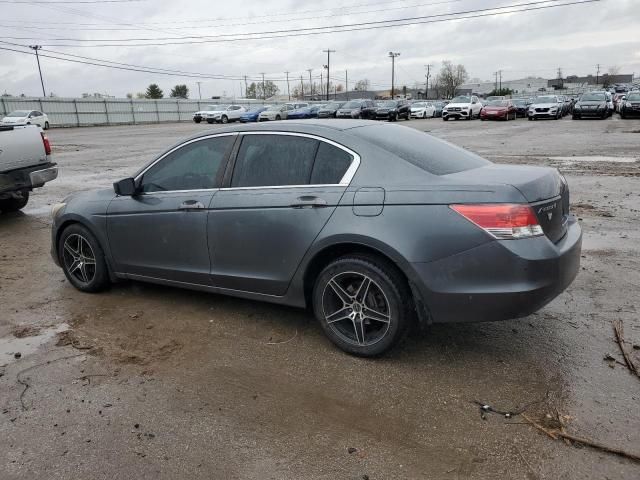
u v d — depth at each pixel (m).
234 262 4.18
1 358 3.89
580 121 32.12
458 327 4.19
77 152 20.47
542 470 2.63
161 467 2.72
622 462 2.66
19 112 39.56
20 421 3.12
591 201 8.79
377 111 39.31
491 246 3.22
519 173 3.62
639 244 6.29
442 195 3.35
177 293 5.10
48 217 8.85
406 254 3.38
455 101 40.44
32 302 5.00
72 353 3.95
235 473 2.67
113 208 4.84
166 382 3.52
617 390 3.27
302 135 3.94
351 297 3.75
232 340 4.09
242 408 3.21
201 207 4.27
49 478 2.66
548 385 3.35
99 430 3.03
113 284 5.40
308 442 2.89
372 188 3.56
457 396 3.27
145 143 24.77
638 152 15.13
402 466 2.69
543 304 3.35
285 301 4.05
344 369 3.63
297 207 3.79
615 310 4.44
